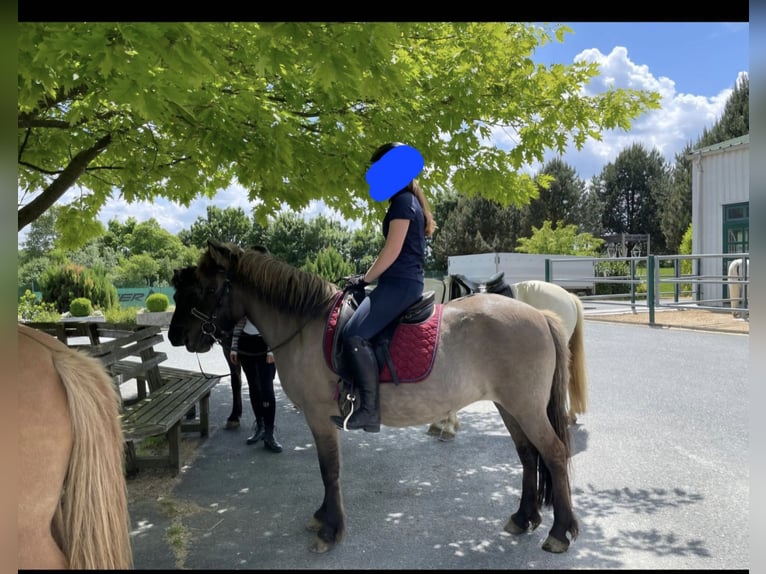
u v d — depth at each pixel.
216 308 3.67
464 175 6.24
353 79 2.63
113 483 1.97
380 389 3.13
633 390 7.06
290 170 5.12
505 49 5.57
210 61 2.76
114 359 4.91
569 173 40.44
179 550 3.29
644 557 3.11
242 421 6.51
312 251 38.47
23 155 5.97
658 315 15.20
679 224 40.03
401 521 3.67
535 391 3.22
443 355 3.13
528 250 31.14
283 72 4.35
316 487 4.32
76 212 7.36
